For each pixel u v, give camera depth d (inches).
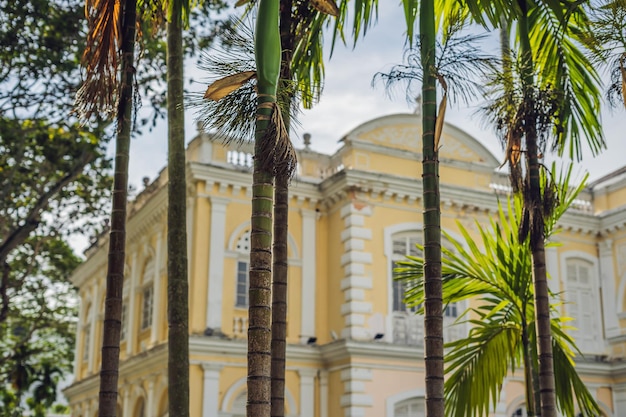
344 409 745.6
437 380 273.7
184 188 361.4
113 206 312.8
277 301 301.7
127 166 318.3
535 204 337.7
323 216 828.6
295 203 821.2
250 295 240.7
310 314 797.2
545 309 333.1
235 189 791.1
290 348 768.3
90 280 1123.9
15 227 827.4
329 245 821.2
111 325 297.7
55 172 786.8
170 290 347.3
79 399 1116.5
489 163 862.5
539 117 342.6
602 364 860.6
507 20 344.2
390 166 823.1
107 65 306.3
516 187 347.3
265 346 236.5
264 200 244.5
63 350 1282.0
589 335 884.0
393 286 795.4
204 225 773.9
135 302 905.5
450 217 823.7
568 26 373.4
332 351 766.5
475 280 380.8
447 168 837.2
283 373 296.5
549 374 326.6
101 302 1063.0
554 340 382.6
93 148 716.0
